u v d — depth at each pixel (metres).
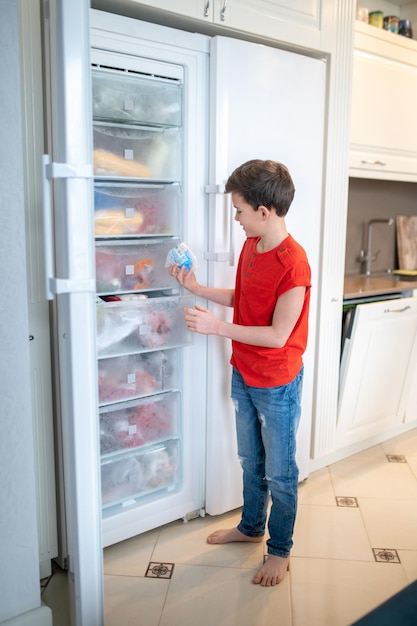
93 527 1.41
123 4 1.81
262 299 1.82
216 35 2.08
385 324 2.77
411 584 1.19
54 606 1.80
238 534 2.14
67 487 1.45
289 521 1.94
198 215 2.08
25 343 1.53
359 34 2.68
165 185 2.01
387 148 2.97
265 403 1.88
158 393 2.14
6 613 1.60
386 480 2.65
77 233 1.26
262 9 2.10
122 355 1.99
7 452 1.54
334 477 2.68
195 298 2.09
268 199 1.74
